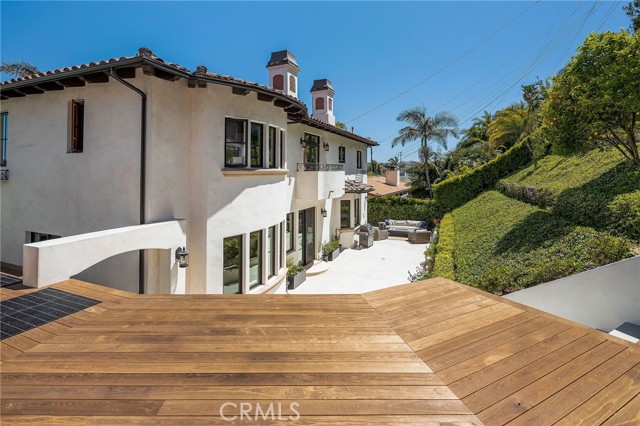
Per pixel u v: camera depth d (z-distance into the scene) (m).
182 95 8.30
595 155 14.98
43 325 4.09
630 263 5.84
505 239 11.38
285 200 11.49
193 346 3.64
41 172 9.16
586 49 9.80
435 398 2.82
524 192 16.03
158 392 2.83
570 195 11.02
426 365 3.32
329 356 3.48
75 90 8.48
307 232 16.48
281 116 11.04
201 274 8.41
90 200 8.38
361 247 21.06
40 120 9.13
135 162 7.84
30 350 3.51
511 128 32.12
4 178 9.73
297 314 4.56
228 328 4.10
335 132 17.75
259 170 9.62
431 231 25.06
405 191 37.66
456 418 2.58
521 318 4.45
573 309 6.57
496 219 14.85
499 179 24.23
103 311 4.54
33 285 5.24
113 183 8.08
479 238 13.18
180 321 4.28
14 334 3.85
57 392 2.81
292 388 2.93
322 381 3.04
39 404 2.66
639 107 8.95
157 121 7.76
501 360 3.41
